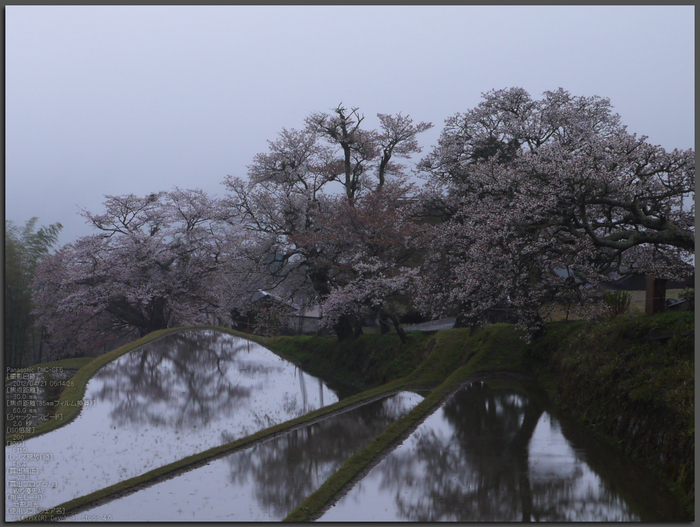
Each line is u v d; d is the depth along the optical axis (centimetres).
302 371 3506
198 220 4594
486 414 1942
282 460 1725
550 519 1130
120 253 4297
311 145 3666
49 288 4344
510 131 3003
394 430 1814
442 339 2952
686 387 1332
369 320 4434
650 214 1934
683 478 1188
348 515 1238
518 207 1927
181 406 2544
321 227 3384
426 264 3073
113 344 6066
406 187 3375
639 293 3105
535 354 2469
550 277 2189
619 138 1941
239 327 5544
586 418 1752
